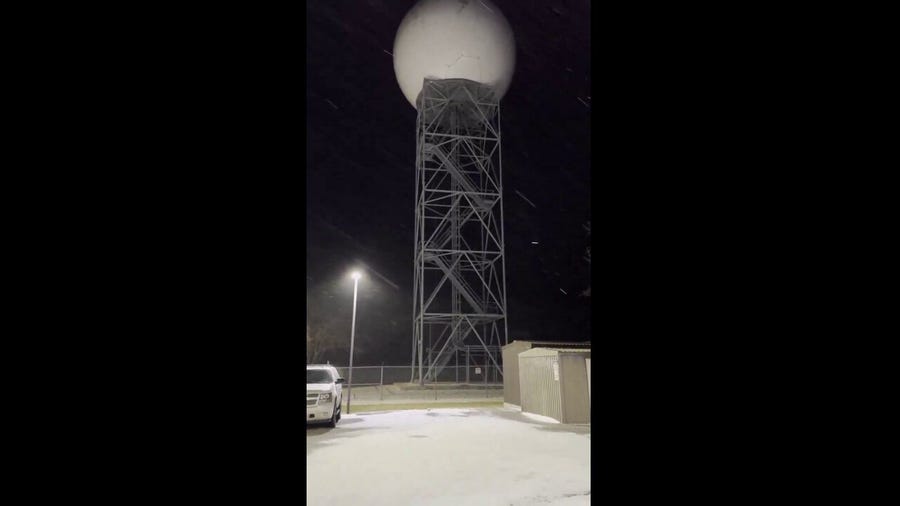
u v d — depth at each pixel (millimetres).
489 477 7188
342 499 6039
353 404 23766
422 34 32250
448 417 16938
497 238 33219
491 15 32656
